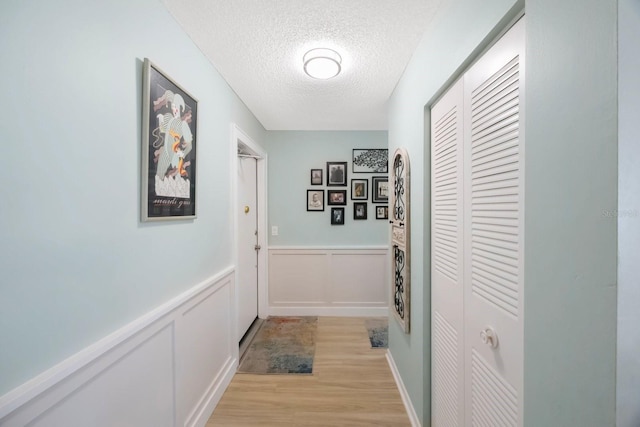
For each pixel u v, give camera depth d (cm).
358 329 282
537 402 62
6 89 61
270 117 274
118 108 93
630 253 44
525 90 66
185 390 136
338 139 319
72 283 76
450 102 118
